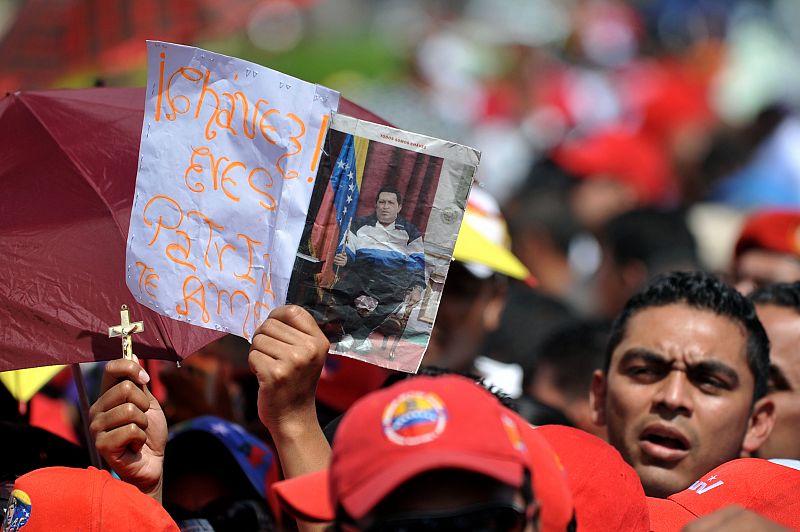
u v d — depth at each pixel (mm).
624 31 36531
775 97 37344
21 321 8656
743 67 37844
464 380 6719
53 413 14727
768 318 11055
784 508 8633
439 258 8414
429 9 36875
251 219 8461
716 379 9586
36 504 7727
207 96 8461
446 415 6328
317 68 32000
